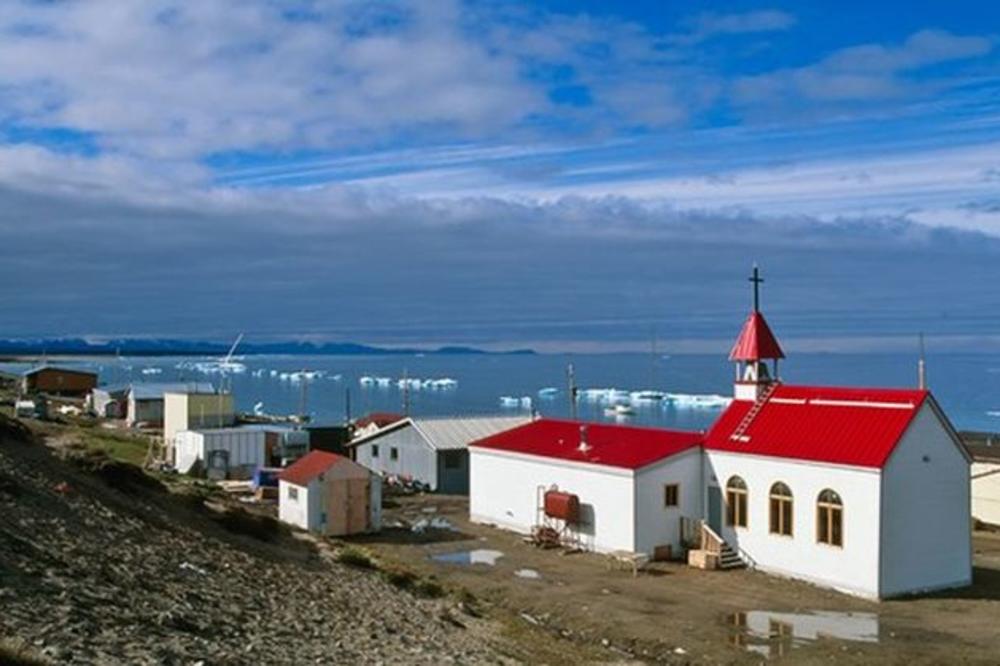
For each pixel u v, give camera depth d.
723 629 27.28
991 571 36.09
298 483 40.69
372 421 66.25
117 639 15.02
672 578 34.00
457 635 23.05
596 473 38.84
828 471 33.00
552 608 29.52
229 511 32.75
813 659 24.42
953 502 33.38
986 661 24.30
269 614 20.64
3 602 15.33
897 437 31.98
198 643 16.20
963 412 159.38
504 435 46.59
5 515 21.55
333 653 18.19
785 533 34.53
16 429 30.97
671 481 37.91
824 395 36.59
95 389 105.31
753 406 38.41
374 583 28.58
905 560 31.98
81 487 27.94
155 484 32.50
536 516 42.03
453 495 53.59
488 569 35.28
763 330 39.66
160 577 21.22
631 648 25.64
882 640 26.22
